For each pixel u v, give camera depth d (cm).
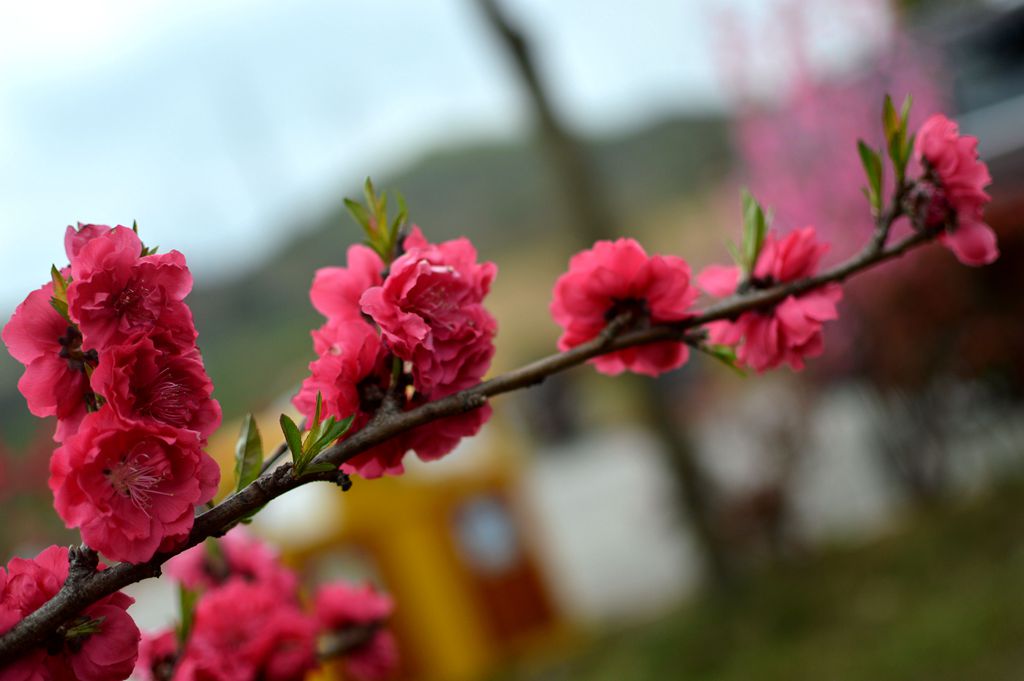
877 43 1028
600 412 1991
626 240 140
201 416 111
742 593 733
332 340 139
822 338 150
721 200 1222
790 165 1057
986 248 146
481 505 713
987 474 833
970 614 592
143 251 114
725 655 655
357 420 128
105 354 105
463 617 686
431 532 681
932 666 552
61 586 112
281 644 184
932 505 830
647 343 143
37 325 112
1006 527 709
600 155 4578
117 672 112
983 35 988
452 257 135
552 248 3559
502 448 742
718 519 793
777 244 150
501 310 2923
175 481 107
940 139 145
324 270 143
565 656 714
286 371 1830
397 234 145
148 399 109
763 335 148
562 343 146
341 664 224
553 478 1684
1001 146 946
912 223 146
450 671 679
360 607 202
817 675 586
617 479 1528
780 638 657
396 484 671
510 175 4672
